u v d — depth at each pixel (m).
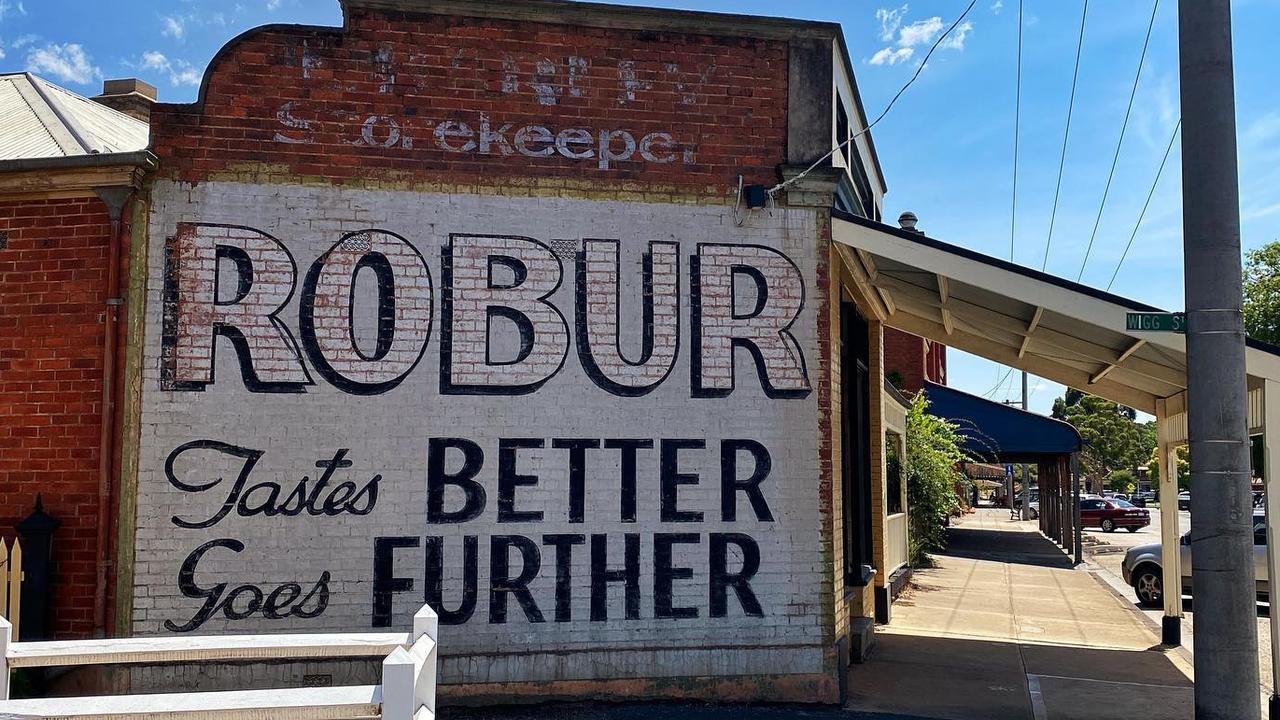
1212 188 6.55
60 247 7.77
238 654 4.39
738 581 8.12
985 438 24.12
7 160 7.64
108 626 7.44
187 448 7.64
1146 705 8.46
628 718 7.57
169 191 7.80
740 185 8.38
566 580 7.95
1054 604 15.49
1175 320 6.60
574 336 8.14
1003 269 8.06
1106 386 12.31
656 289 8.25
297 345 7.82
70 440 7.63
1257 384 8.27
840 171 8.41
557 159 8.23
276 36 7.99
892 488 17.03
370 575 7.73
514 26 8.26
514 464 7.98
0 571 7.16
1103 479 79.44
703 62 8.47
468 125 8.15
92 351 7.68
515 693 7.80
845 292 10.39
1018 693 8.83
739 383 8.27
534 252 8.14
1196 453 6.46
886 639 11.62
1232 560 6.32
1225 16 6.63
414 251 8.01
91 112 10.95
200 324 7.74
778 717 7.73
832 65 8.63
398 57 8.11
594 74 8.34
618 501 8.06
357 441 7.82
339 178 7.97
